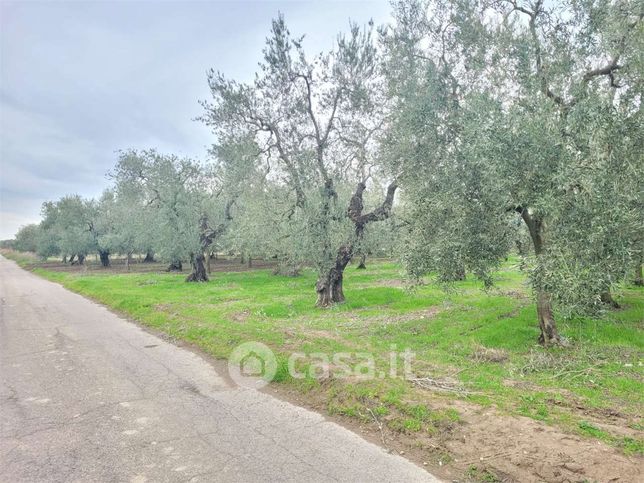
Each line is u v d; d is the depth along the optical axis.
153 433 5.74
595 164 6.67
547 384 7.05
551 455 4.55
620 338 9.69
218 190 31.05
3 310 18.66
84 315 16.80
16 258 101.31
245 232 21.36
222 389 7.55
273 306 16.55
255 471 4.69
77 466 4.87
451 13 11.12
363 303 16.77
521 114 7.54
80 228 55.44
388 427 5.68
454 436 5.20
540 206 6.92
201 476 4.60
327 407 6.49
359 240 16.83
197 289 23.98
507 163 7.06
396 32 12.53
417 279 10.04
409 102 10.76
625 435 4.95
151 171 31.09
